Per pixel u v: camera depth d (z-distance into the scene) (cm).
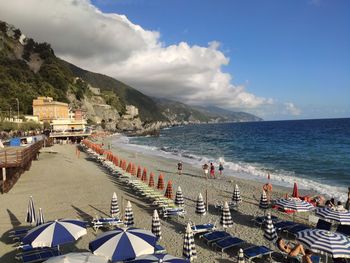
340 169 3959
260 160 4969
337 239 1098
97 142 9431
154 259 926
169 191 2262
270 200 2277
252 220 1786
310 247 1093
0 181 2719
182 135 15125
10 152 3450
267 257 1331
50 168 3712
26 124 8756
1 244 1465
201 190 2616
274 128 18625
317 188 2798
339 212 1477
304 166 4238
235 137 11706
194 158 5203
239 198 2062
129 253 990
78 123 10425
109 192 2517
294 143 8125
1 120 7412
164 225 1745
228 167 4069
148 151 6712
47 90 15275
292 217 1898
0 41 18438
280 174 3603
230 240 1412
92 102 19338
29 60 19588
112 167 3494
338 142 8038
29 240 1122
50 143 7156
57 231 1149
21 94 12750
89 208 2069
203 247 1446
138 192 2495
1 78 13400
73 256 916
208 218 1870
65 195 2414
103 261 908
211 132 17600
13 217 1861
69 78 18925
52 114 12344
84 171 3572
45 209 2045
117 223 1667
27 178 3070
